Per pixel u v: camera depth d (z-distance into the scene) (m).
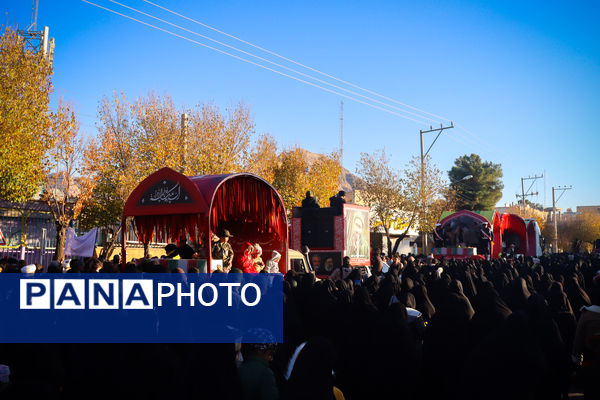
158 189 10.86
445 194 37.38
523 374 4.13
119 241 23.56
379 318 5.70
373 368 5.50
